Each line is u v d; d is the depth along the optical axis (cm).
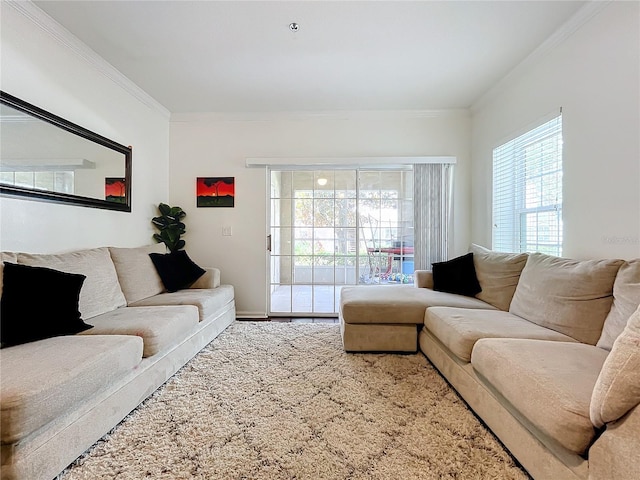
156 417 177
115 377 159
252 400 196
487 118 362
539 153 278
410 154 403
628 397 91
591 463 101
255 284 410
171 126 411
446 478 133
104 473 135
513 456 144
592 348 159
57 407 124
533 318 212
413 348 275
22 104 207
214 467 139
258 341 306
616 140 199
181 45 258
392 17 224
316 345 296
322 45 259
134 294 275
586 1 208
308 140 407
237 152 410
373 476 134
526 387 127
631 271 166
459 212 403
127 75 309
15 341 158
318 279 419
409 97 361
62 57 241
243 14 220
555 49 250
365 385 216
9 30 201
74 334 184
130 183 324
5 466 111
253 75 309
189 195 411
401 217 417
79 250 257
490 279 286
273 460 143
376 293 310
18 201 208
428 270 382
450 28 237
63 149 241
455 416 179
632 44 188
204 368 243
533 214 288
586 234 222
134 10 216
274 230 420
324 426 169
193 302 273
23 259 193
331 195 418
